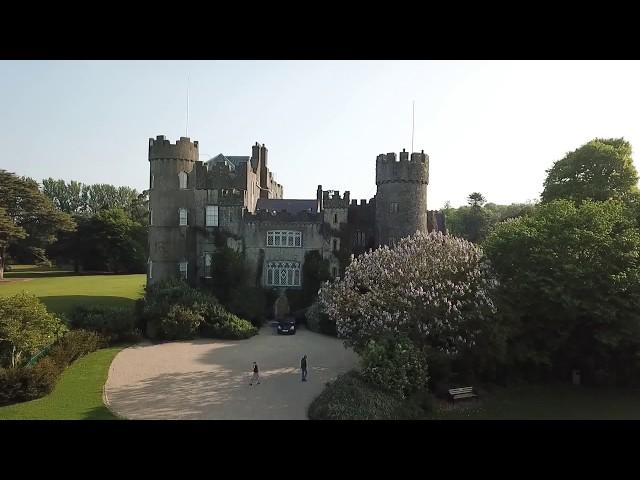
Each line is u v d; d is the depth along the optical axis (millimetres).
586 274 31797
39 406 27266
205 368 35688
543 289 31688
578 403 30516
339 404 26062
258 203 63781
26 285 76438
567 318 32312
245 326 47156
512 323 32344
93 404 27688
